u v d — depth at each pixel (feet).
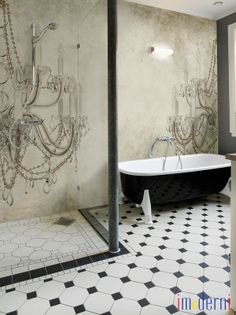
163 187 10.33
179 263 7.08
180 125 13.47
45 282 6.37
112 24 7.33
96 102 11.42
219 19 13.78
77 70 10.92
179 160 13.10
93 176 11.66
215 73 14.19
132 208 11.47
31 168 10.43
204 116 14.12
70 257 7.52
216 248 7.87
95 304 5.58
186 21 13.10
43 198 10.75
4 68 9.65
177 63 13.07
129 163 11.82
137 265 7.02
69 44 10.68
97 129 11.54
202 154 13.79
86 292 5.98
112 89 7.49
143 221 10.03
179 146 13.55
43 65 10.27
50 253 7.77
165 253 7.62
